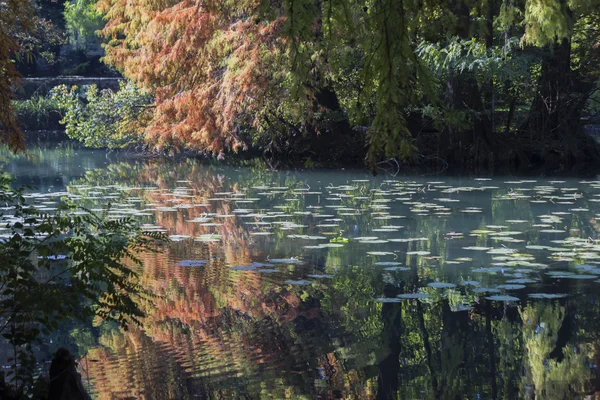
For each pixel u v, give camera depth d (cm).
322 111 2806
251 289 934
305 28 714
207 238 1240
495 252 1130
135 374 654
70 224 621
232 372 664
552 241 1220
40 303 554
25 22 907
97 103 3216
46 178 2291
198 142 2772
